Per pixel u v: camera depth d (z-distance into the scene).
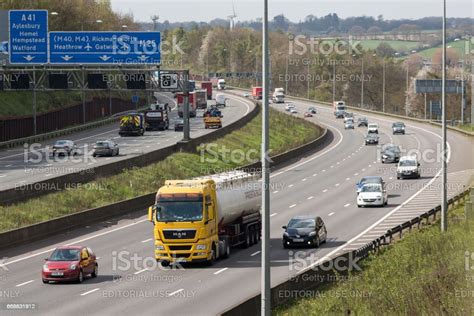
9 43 108.44
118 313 40.88
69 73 116.12
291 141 160.38
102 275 52.94
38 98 159.12
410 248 57.81
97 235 70.94
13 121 140.12
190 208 55.75
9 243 64.81
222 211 58.44
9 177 98.00
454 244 59.88
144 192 94.75
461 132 172.62
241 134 150.38
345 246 63.69
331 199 94.69
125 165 101.12
